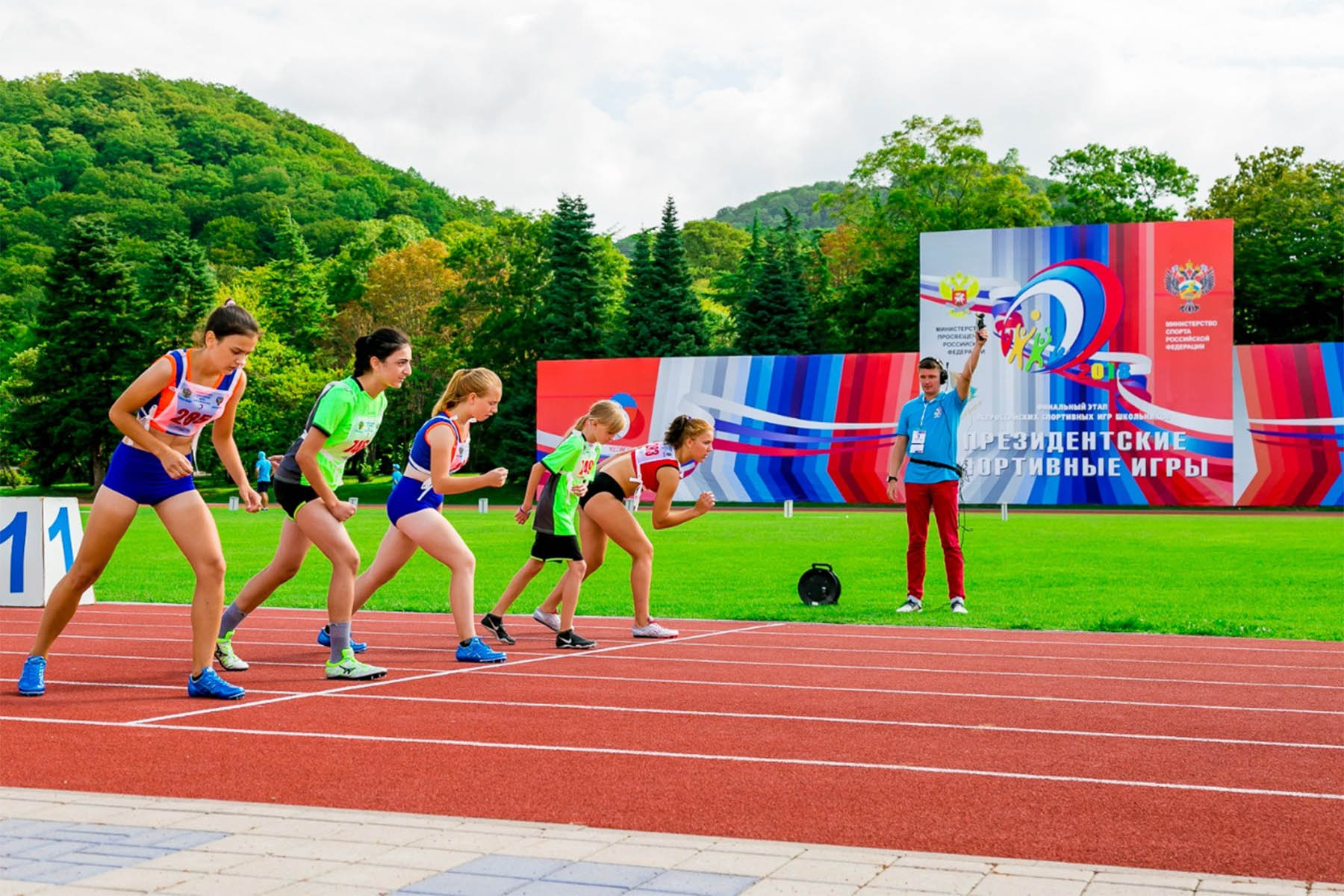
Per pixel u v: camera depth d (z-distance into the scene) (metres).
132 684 7.91
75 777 5.25
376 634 11.02
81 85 165.50
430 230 140.50
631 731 6.32
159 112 167.25
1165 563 18.67
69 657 9.37
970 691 7.66
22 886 3.59
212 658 7.49
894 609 13.01
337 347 77.44
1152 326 32.50
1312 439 35.31
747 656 9.40
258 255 116.81
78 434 64.69
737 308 59.31
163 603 14.38
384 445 72.06
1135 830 4.45
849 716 6.78
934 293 33.78
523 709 6.98
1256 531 26.38
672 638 10.56
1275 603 13.41
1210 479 32.25
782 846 4.06
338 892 3.56
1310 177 53.28
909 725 6.52
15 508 14.16
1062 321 32.97
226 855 3.93
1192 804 4.82
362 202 139.00
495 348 63.97
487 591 15.11
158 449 6.98
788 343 56.69
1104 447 32.81
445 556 8.99
